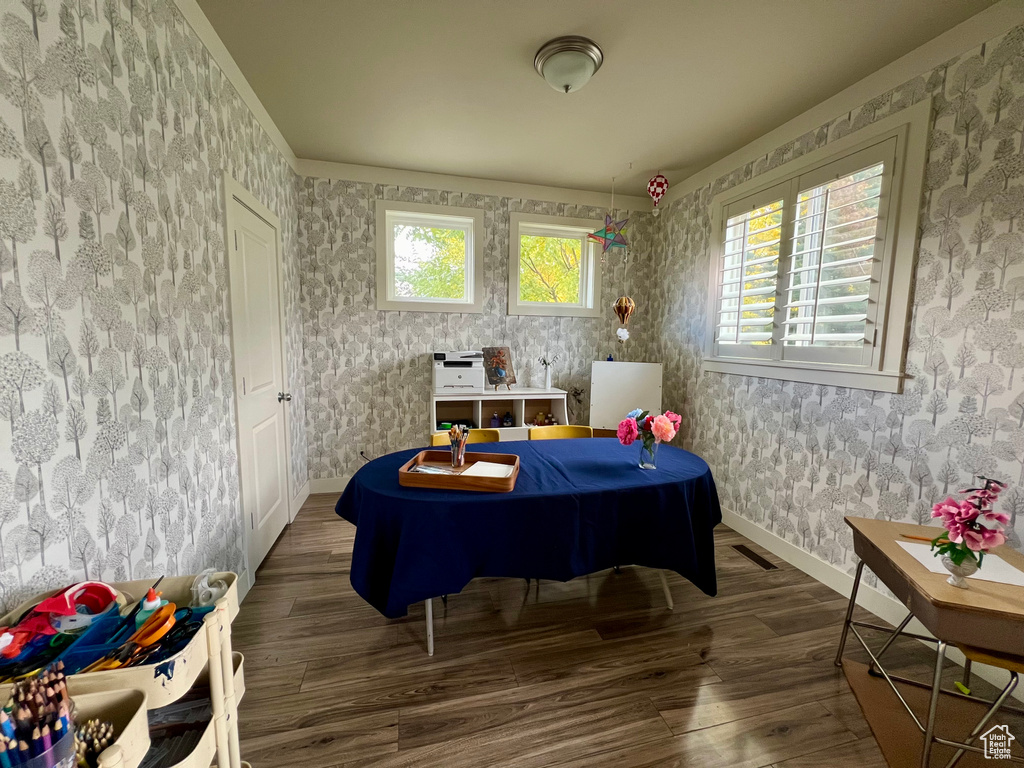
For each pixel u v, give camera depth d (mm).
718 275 3066
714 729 1411
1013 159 1550
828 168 2230
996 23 1583
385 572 1615
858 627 1934
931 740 1177
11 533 900
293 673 1618
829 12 1656
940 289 1777
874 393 2041
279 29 1804
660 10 1663
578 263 3918
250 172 2268
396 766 1272
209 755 946
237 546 2074
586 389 3957
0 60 872
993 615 1083
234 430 2062
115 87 1224
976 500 1175
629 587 2242
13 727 628
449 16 1708
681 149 2898
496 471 1816
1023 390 1537
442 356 3320
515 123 2568
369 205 3326
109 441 1190
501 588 2225
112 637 907
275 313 2674
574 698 1522
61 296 1031
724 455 3047
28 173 939
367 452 3555
